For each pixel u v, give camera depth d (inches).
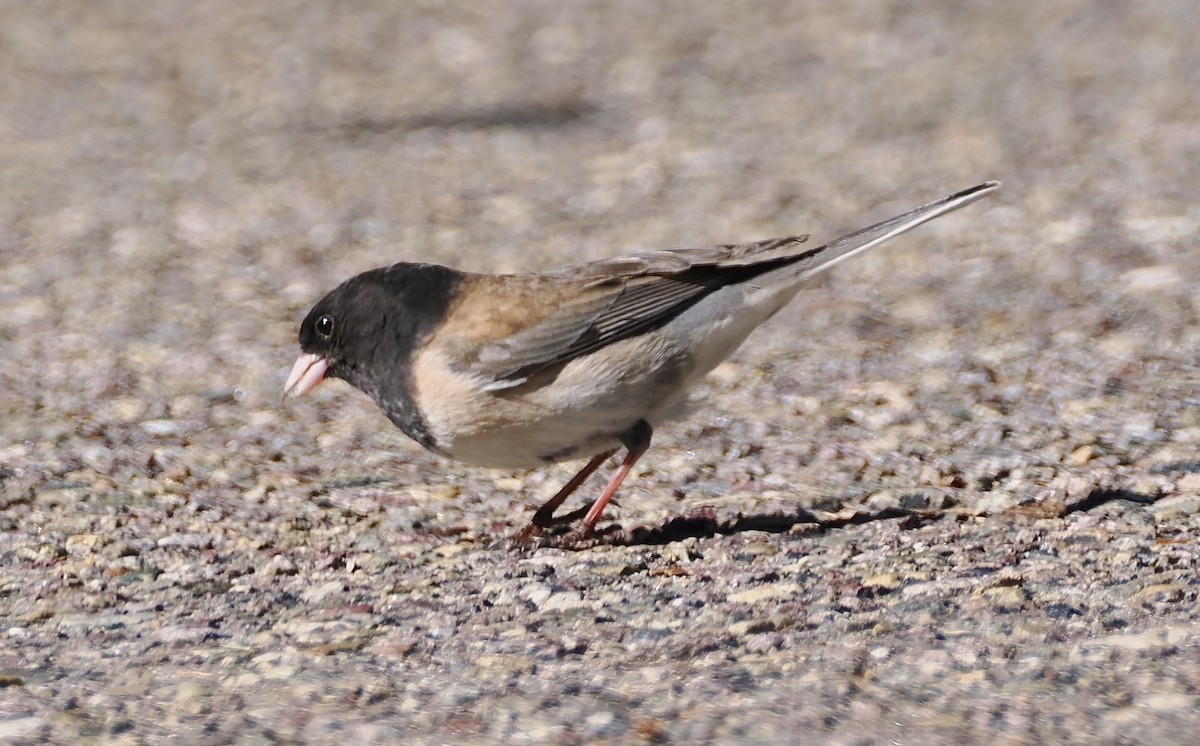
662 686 289.1
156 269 653.9
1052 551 352.8
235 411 496.1
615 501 415.8
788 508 397.1
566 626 324.8
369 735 273.1
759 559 363.9
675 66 1026.1
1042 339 516.7
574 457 382.0
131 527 402.6
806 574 348.5
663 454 446.9
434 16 1173.7
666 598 339.6
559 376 362.3
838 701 275.6
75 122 924.6
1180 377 471.8
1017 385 476.4
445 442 374.6
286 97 973.8
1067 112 853.8
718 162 797.2
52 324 586.9
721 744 261.0
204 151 861.2
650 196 741.9
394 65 1044.5
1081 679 278.8
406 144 866.1
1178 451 414.3
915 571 344.5
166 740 274.8
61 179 804.6
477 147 855.7
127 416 492.1
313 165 827.4
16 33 1127.0
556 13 1178.0
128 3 1216.2
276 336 568.1
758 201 719.7
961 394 474.0
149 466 449.7
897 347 522.9
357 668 306.0
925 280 592.1
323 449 462.6
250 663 311.6
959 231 649.0
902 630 309.4
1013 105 882.8
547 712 279.6
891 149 802.8
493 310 362.6
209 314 595.5
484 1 1217.4
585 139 864.3
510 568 367.6
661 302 369.4
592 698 284.7
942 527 378.9
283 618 338.3
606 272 378.0
